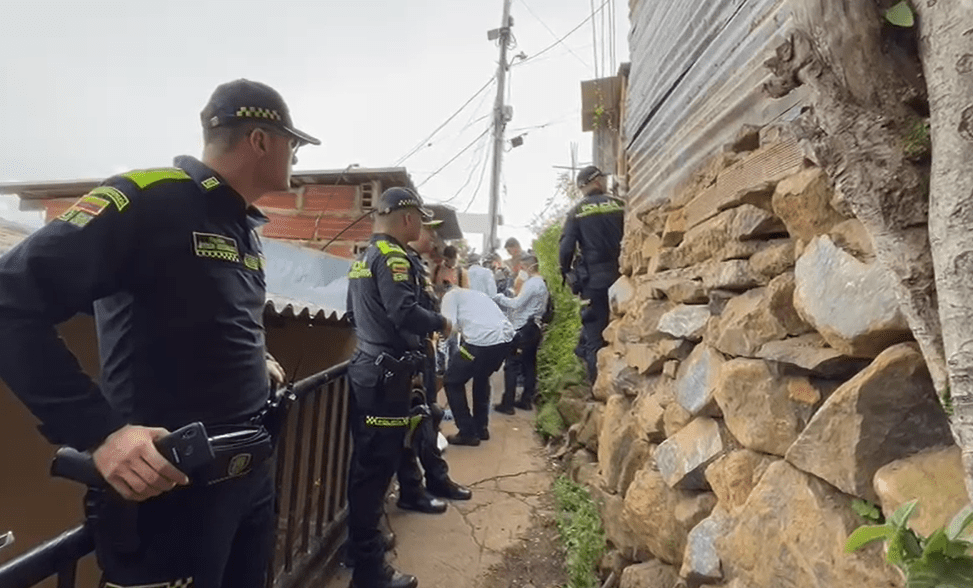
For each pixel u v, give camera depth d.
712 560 1.75
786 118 1.77
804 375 1.57
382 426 2.79
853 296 1.34
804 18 1.14
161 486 1.21
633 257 3.54
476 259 10.40
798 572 1.37
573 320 6.75
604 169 7.73
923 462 1.16
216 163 1.59
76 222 1.21
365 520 2.80
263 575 1.84
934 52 0.96
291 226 7.37
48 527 2.79
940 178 0.94
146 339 1.36
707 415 2.07
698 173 2.48
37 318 1.13
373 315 2.88
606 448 3.25
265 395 1.66
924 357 1.13
